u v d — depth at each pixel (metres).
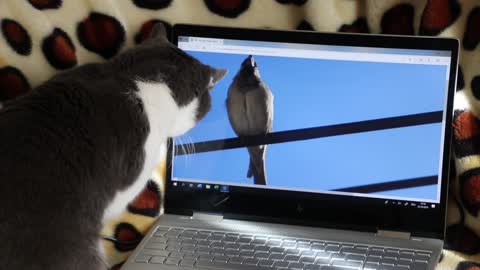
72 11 1.27
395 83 1.19
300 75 1.22
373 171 1.21
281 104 1.23
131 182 1.19
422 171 1.19
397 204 1.21
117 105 1.15
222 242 1.21
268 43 1.23
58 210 1.06
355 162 1.21
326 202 1.23
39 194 1.04
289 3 1.31
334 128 1.21
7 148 1.04
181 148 1.27
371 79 1.20
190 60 1.25
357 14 1.30
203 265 1.15
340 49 1.20
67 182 1.07
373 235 1.21
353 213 1.22
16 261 1.02
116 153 1.14
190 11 1.32
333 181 1.22
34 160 1.05
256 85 1.24
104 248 1.22
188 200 1.28
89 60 1.32
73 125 1.10
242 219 1.26
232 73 1.25
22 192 1.03
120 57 1.23
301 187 1.24
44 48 1.26
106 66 1.21
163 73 1.22
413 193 1.20
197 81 1.24
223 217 1.27
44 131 1.07
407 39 1.17
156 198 1.32
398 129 1.19
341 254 1.17
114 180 1.15
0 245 1.01
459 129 1.23
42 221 1.04
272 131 1.24
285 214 1.25
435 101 1.18
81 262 1.09
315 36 1.21
